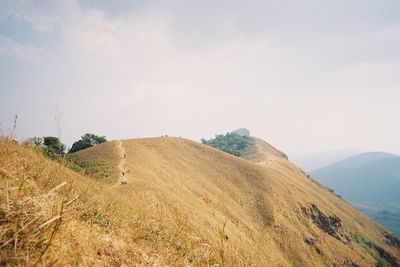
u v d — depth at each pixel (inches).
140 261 111.5
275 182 3663.9
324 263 2839.6
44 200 99.1
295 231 2987.2
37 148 161.3
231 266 136.3
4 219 83.0
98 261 95.1
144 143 3472.0
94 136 3789.4
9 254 71.7
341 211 4360.2
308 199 3713.1
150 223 147.5
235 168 3740.2
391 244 4281.5
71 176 156.9
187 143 3971.5
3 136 148.6
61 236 89.6
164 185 2133.4
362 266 3134.8
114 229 125.6
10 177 116.3
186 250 136.4
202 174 3341.5
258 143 7613.2
